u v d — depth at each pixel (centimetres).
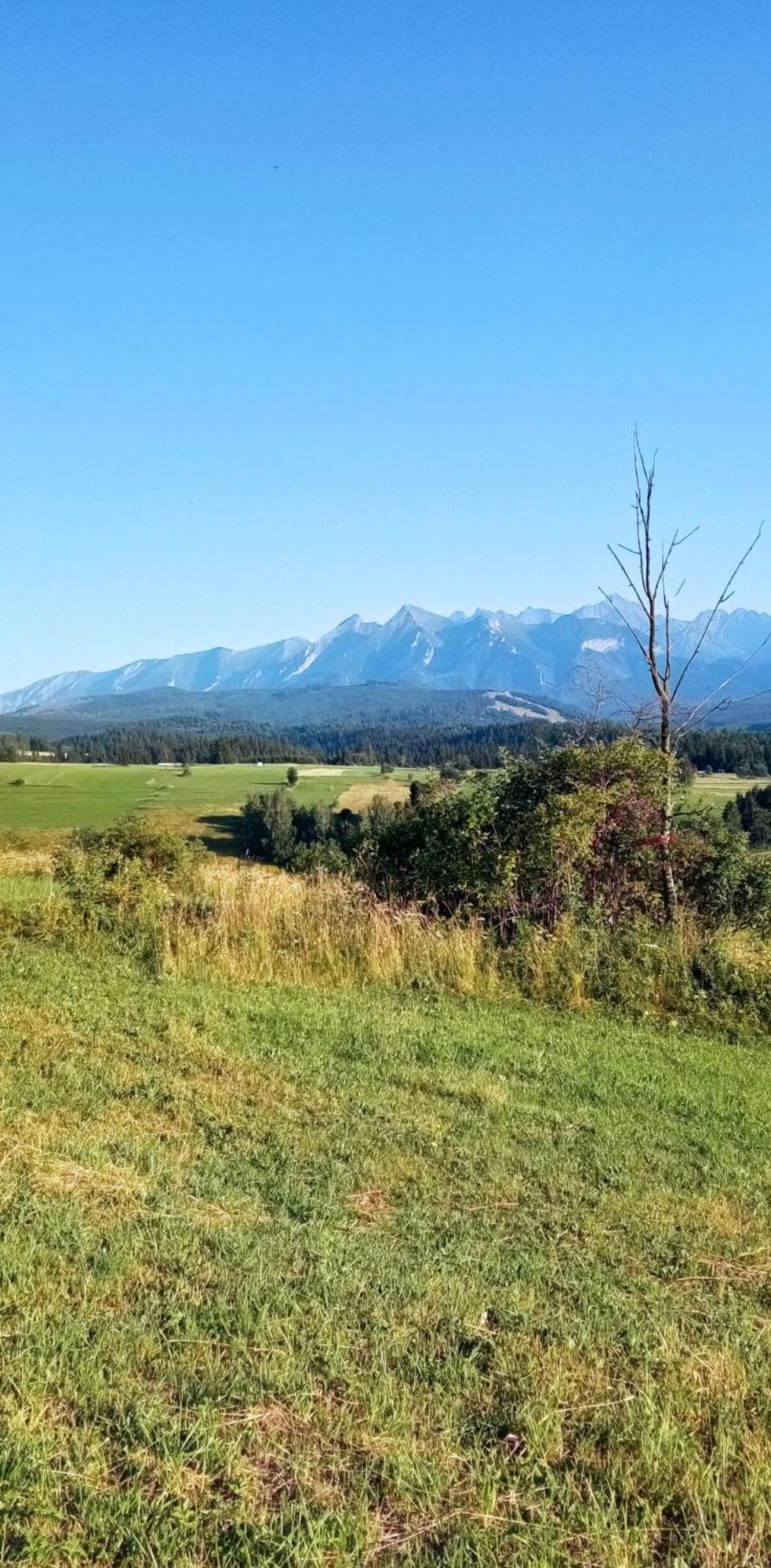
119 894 1105
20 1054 643
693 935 1042
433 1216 459
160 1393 313
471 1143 556
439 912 1129
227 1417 306
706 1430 323
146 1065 646
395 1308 375
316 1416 311
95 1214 426
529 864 1105
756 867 1171
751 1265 437
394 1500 282
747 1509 288
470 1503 282
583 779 1146
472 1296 387
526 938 1020
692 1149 581
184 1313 355
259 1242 414
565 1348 357
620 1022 888
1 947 959
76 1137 513
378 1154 528
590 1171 531
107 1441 291
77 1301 360
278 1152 521
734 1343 370
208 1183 470
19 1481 271
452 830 1162
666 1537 278
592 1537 273
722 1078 740
